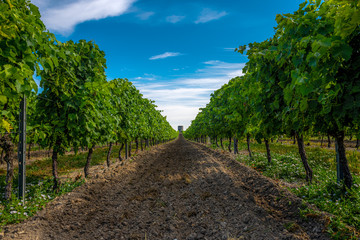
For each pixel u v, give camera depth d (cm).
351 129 374
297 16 347
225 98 1323
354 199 427
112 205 571
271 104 483
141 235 406
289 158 1104
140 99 1736
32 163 1341
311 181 616
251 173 759
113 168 1016
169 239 386
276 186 573
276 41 493
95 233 420
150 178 899
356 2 208
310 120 396
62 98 612
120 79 1259
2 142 509
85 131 675
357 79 289
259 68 505
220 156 1384
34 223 421
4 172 1041
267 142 1021
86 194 621
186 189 706
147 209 541
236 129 973
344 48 253
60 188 646
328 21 307
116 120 891
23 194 501
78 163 1356
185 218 475
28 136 562
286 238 342
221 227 411
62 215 477
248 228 392
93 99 685
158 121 2972
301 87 303
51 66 450
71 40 708
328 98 312
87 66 731
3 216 432
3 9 329
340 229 333
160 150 2416
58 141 652
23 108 500
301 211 410
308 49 347
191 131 4656
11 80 358
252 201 521
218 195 608
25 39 387
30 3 425
